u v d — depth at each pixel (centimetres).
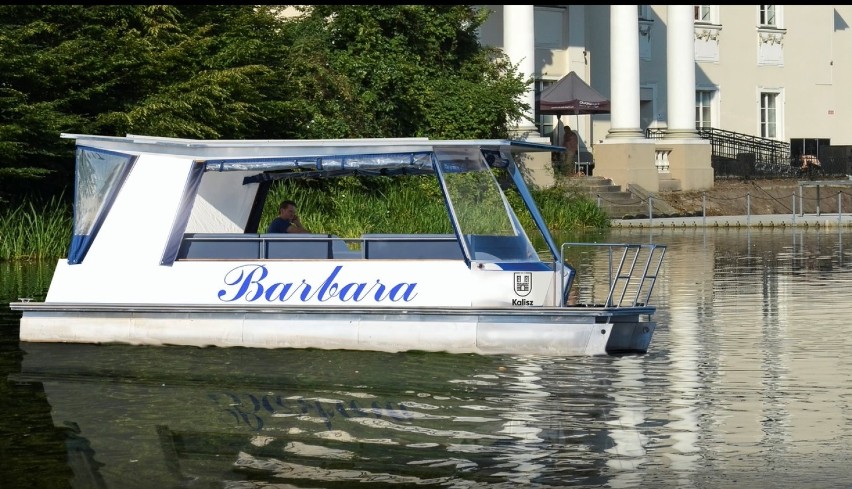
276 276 1748
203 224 1933
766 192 5788
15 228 3173
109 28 3506
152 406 1390
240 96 3556
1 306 2188
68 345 1784
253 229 2002
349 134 3994
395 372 1562
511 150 1766
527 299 1700
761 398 1412
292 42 4119
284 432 1270
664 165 5669
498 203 1738
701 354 1697
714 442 1223
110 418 1336
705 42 6388
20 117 3212
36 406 1395
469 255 1697
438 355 1670
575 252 3559
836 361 1644
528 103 4975
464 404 1386
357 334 1702
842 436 1243
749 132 6606
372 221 3531
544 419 1314
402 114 4341
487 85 4641
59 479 1118
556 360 1633
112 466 1156
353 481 1102
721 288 2536
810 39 6900
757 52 6638
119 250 1811
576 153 5500
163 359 1672
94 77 3375
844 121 7075
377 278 1717
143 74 3434
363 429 1278
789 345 1777
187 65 3556
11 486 1097
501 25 5369
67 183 3456
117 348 1759
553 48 5678
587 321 1645
